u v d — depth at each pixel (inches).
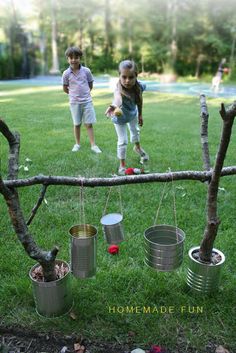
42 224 116.2
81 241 74.6
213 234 76.7
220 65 830.5
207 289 82.0
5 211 125.5
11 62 911.0
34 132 241.1
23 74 938.1
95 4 1020.5
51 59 1016.9
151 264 77.2
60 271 80.9
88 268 77.3
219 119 298.8
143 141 217.0
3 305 82.7
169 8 978.7
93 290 86.6
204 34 952.3
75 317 79.0
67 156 184.7
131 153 190.4
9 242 107.3
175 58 965.2
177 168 167.0
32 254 71.6
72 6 1024.2
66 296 78.5
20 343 74.4
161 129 257.1
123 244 104.9
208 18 952.3
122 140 159.2
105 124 274.4
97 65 942.4
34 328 76.9
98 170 165.5
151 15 981.2
